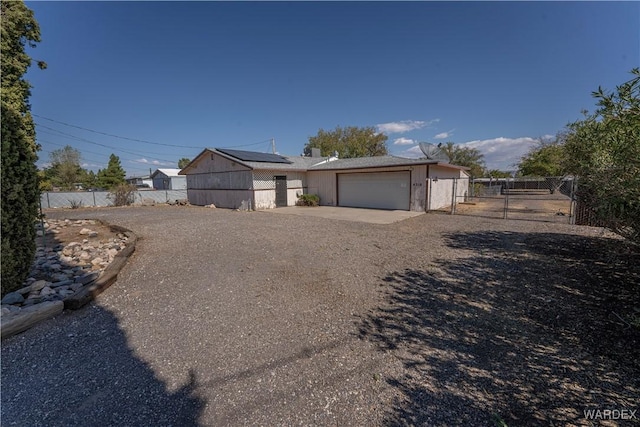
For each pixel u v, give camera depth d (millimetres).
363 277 4246
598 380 2018
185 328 2863
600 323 2756
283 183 16500
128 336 2723
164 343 2605
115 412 1822
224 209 15688
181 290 3816
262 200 15391
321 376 2141
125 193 19625
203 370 2227
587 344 2439
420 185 13180
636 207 2758
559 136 14109
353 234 7656
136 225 9156
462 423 1700
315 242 6641
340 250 5863
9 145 3346
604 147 3475
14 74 9719
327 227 8891
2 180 3297
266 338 2672
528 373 2119
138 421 1750
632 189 2617
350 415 1778
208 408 1848
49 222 9695
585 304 3156
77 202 19078
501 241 6441
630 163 2564
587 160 4191
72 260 5012
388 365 2256
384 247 6105
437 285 3893
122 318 3070
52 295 3502
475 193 23344
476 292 3623
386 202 14586
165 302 3457
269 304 3387
